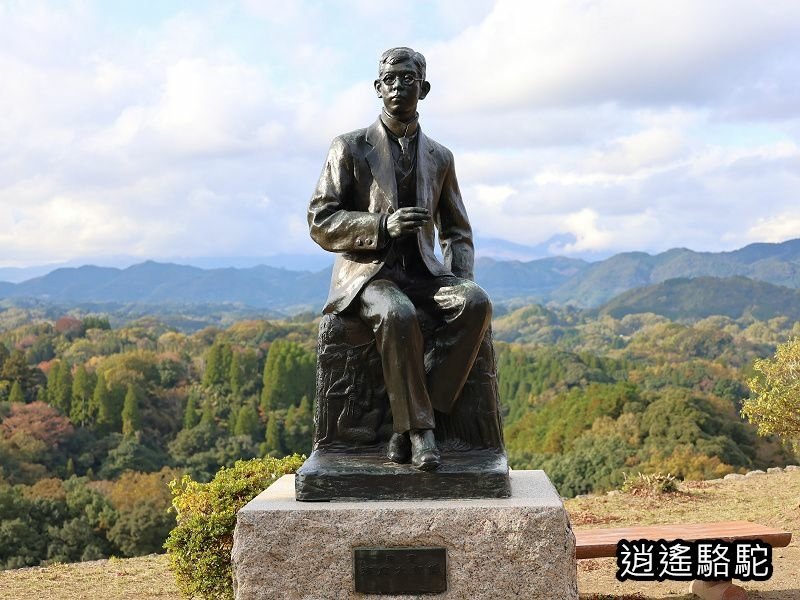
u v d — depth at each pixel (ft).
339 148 15.43
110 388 153.58
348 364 14.98
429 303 14.85
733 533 19.74
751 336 306.14
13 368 161.07
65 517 85.46
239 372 172.45
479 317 14.12
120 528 81.51
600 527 30.71
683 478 82.74
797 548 25.98
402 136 15.57
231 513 19.16
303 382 167.94
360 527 13.03
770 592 21.22
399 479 13.53
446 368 14.37
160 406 160.56
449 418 15.01
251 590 13.12
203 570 19.22
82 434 140.67
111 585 26.30
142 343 230.89
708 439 92.22
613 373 200.03
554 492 14.08
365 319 14.46
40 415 137.90
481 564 12.92
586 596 21.34
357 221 14.51
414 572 12.94
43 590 25.77
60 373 152.46
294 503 13.55
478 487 13.51
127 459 129.80
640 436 97.86
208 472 134.21
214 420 158.20
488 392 14.96
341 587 13.03
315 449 14.99
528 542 12.90
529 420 132.05
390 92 15.06
